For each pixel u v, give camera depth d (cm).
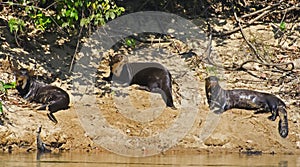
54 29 3841
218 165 2581
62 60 3659
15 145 2880
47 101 3117
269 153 2961
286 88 3594
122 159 2680
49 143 2905
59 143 2916
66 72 3553
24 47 3672
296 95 3519
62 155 2750
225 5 4397
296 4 4272
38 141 2902
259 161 2719
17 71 3197
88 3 3362
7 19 3794
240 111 3247
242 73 3734
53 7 3662
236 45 4019
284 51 4034
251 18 4312
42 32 3800
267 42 4094
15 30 3484
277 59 3950
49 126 2991
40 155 2738
